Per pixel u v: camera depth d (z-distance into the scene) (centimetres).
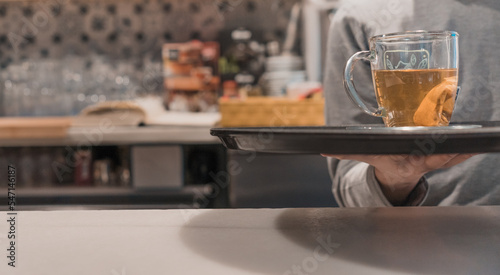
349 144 40
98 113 224
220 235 47
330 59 94
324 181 202
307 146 41
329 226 50
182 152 217
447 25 84
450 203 84
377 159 53
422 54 55
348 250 42
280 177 203
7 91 276
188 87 258
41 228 50
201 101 257
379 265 38
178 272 37
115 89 279
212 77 257
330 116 93
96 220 53
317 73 241
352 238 46
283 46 277
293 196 203
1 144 222
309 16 239
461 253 41
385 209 57
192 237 46
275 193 203
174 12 279
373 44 60
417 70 55
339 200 85
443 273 37
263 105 203
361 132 40
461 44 84
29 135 221
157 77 280
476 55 83
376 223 51
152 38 281
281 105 203
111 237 46
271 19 276
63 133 220
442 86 55
